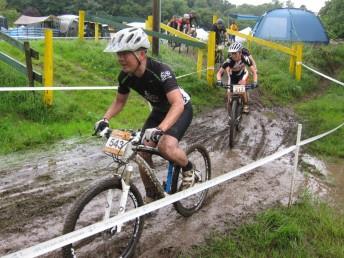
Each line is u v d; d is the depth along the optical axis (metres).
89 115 7.63
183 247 3.60
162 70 3.30
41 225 3.86
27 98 7.33
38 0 66.25
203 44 11.26
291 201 4.71
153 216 4.14
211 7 75.00
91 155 5.95
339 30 24.09
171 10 57.88
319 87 14.23
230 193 4.88
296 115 10.06
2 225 3.81
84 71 9.91
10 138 6.21
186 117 3.68
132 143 3.08
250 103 10.87
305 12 19.81
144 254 3.46
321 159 6.59
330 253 3.58
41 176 5.05
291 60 14.04
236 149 6.79
